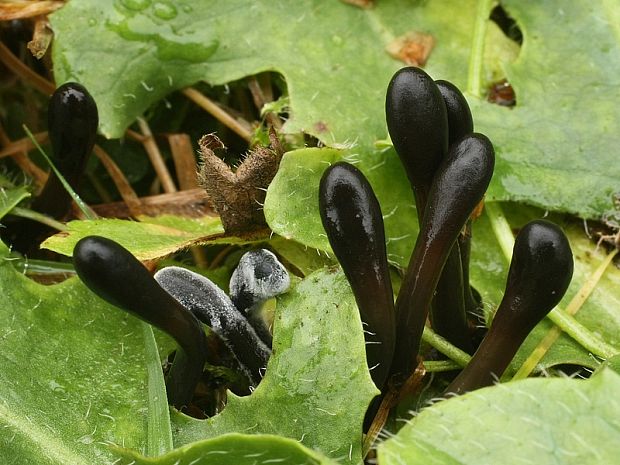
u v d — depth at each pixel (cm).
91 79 33
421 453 25
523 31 33
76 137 31
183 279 28
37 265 31
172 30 33
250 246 31
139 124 35
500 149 32
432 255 27
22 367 28
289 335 27
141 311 26
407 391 28
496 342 27
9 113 35
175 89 34
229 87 35
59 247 30
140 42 33
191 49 33
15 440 28
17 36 35
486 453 25
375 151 32
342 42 33
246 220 31
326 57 33
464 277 30
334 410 27
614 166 31
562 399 26
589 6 33
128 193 34
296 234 29
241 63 33
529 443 25
